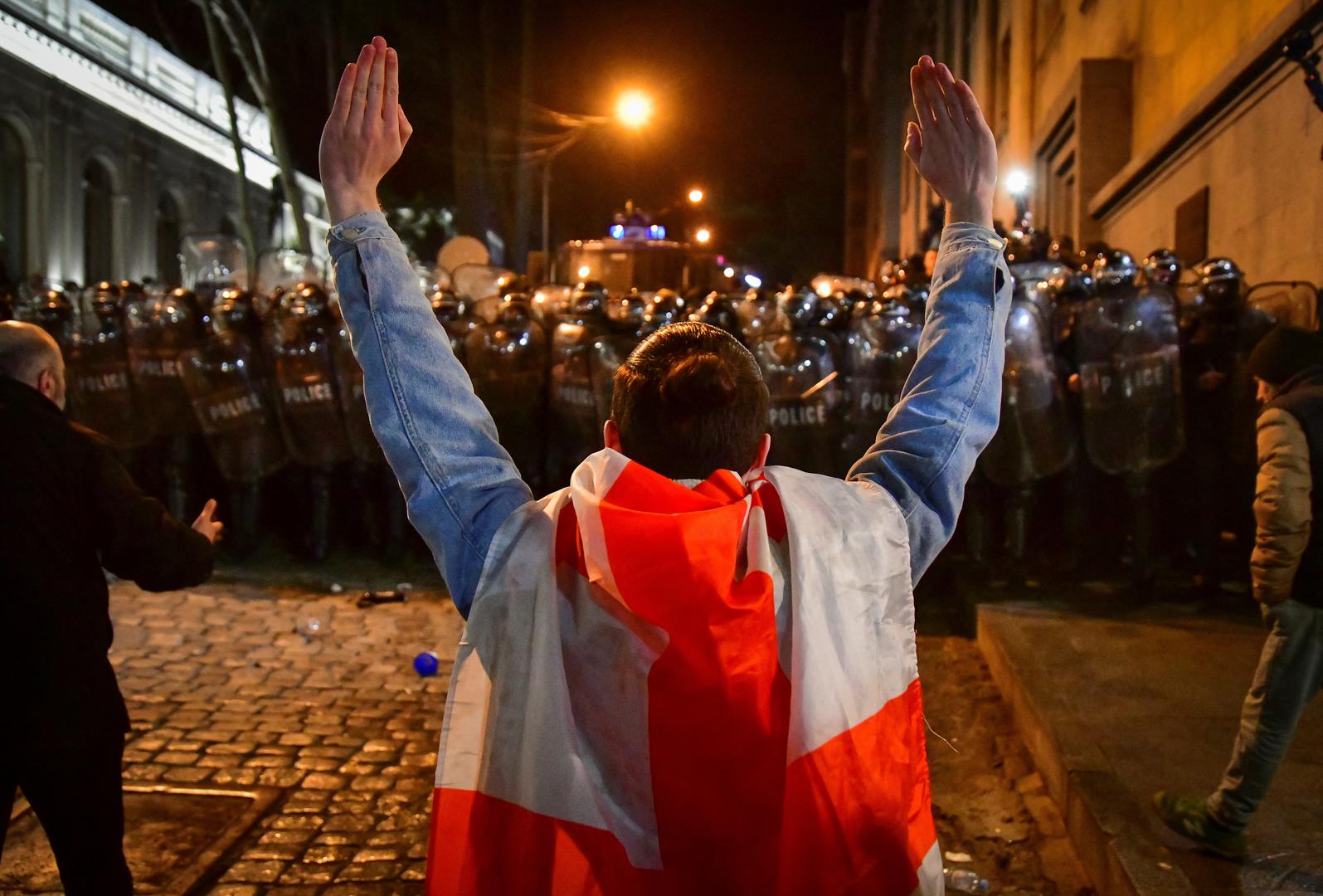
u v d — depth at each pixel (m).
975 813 4.12
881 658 1.28
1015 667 5.10
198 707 5.25
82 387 8.26
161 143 26.14
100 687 2.52
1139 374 6.18
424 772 4.53
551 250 32.41
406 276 1.40
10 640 2.45
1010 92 18.38
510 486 1.33
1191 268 7.14
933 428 1.44
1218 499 6.41
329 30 19.84
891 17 30.83
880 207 33.78
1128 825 3.41
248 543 8.25
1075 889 3.53
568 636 1.21
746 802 1.13
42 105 21.61
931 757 4.66
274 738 4.86
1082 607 6.25
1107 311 6.29
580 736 1.18
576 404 7.66
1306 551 3.05
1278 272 7.45
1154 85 11.19
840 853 1.18
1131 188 11.39
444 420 1.34
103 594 2.61
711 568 1.16
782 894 1.15
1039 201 16.08
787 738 1.18
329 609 7.10
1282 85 7.39
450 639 6.48
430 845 1.21
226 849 3.79
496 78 17.08
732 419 1.37
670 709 1.14
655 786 1.14
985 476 7.02
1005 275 1.53
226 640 6.39
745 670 1.14
